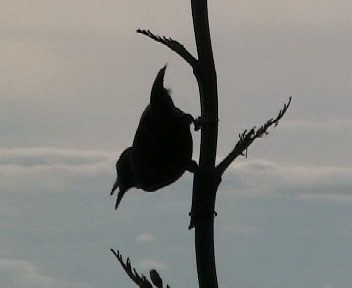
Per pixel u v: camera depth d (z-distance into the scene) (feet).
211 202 25.64
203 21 24.79
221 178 25.59
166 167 29.40
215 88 25.09
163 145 28.99
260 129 25.57
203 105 25.21
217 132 25.39
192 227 25.76
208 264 25.38
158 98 29.30
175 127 28.91
